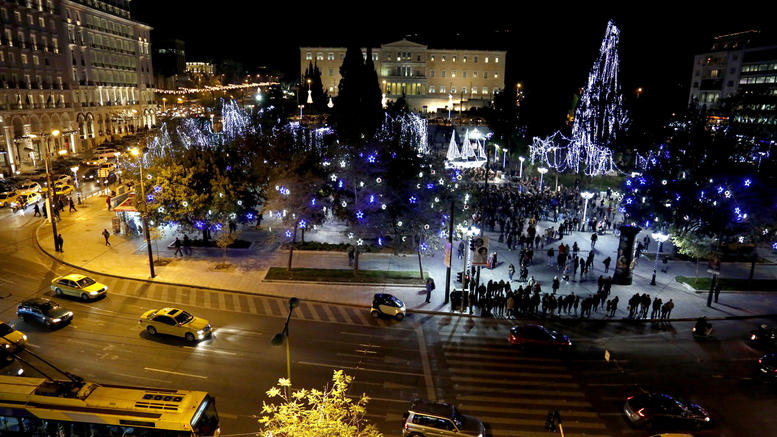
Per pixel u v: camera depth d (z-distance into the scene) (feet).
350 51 269.03
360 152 121.49
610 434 62.64
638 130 244.83
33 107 252.01
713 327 94.94
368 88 267.80
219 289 105.29
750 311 101.55
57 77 272.92
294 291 105.60
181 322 81.87
